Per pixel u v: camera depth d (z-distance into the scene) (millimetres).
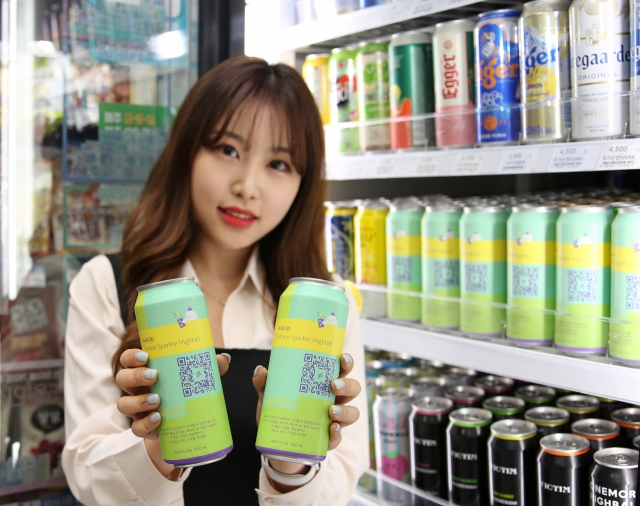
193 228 1347
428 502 1525
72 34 1864
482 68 1456
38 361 1823
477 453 1435
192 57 1994
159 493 1055
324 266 1419
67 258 1870
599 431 1312
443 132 1569
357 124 1770
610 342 1220
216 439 880
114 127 1925
